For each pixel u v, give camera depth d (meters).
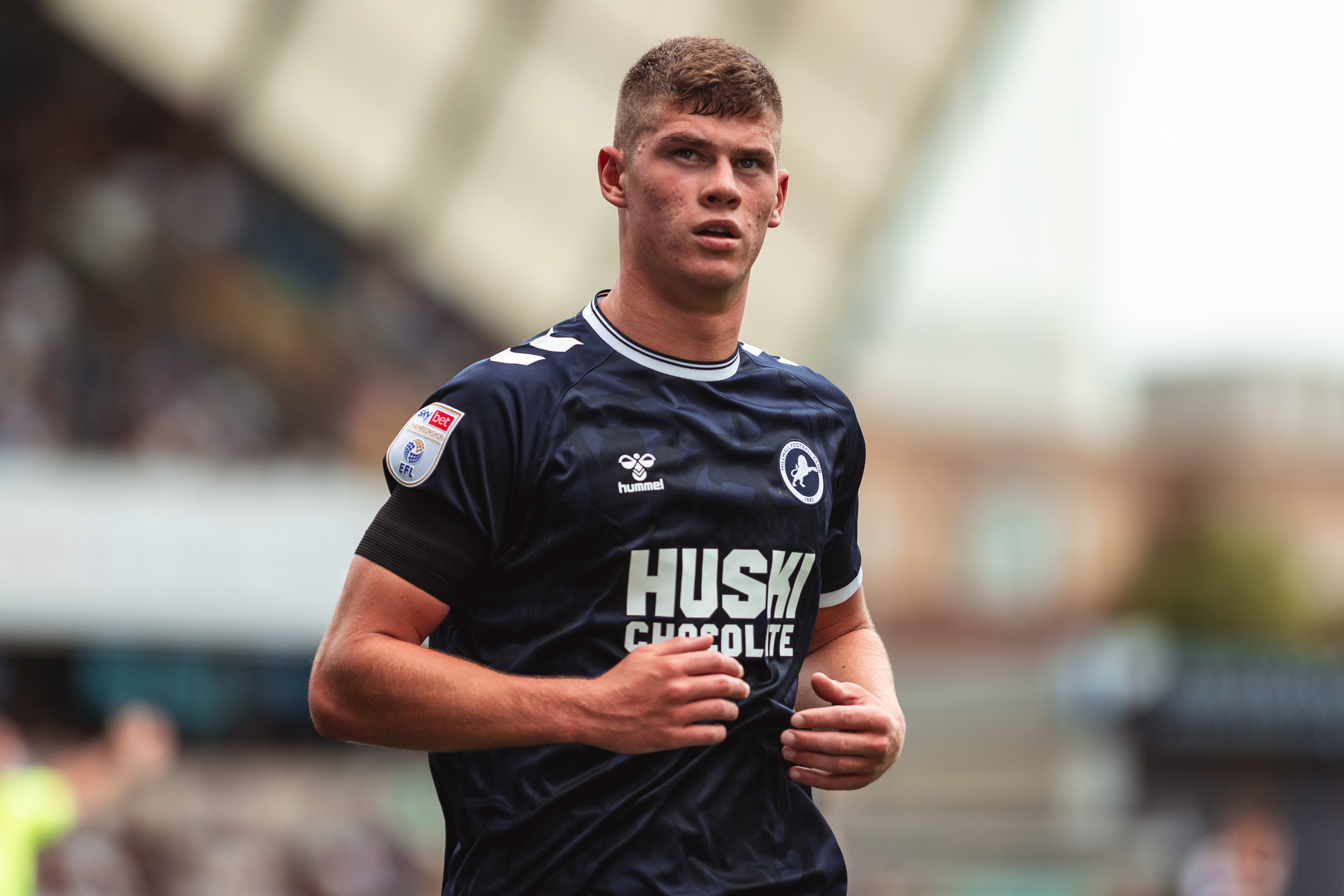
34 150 44.78
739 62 6.03
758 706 6.00
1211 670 50.72
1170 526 103.38
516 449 5.82
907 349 104.00
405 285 50.84
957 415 102.88
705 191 5.91
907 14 45.47
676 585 5.84
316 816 39.19
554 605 5.83
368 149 48.56
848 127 48.22
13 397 42.38
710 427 6.05
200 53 45.84
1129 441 113.38
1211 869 42.59
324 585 39.78
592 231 50.81
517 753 5.92
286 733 41.06
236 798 38.41
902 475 98.56
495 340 52.44
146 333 46.09
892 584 95.38
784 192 6.48
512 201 50.12
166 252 46.97
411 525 5.81
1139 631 91.00
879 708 6.08
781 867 6.00
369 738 5.68
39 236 44.75
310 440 48.59
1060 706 52.56
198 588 38.03
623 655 5.78
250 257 48.50
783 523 6.08
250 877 37.19
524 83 47.41
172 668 39.97
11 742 22.73
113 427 44.41
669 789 5.81
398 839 39.47
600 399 5.94
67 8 44.34
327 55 46.38
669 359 6.12
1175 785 50.38
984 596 97.44
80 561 36.66
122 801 35.12
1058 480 102.31
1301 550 99.81
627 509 5.80
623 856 5.77
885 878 43.19
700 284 5.96
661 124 5.99
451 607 5.99
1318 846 48.88
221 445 46.31
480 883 5.90
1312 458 113.31
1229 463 108.19
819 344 52.56
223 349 47.78
